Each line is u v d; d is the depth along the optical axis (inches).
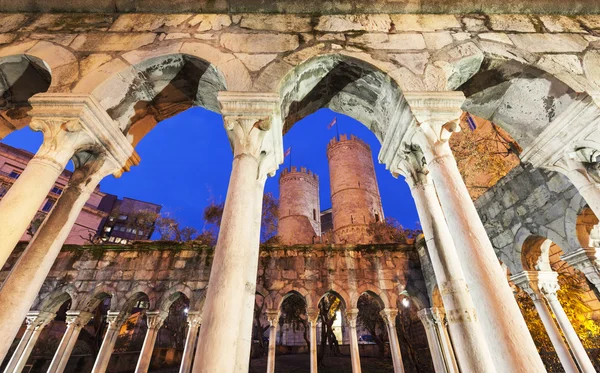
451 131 128.2
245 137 121.1
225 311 86.9
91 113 129.5
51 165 117.6
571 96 135.8
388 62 141.6
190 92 164.7
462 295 120.7
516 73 146.0
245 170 114.8
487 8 163.8
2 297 109.2
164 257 385.4
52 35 150.6
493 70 148.6
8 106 164.9
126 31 154.0
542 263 258.7
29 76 152.8
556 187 225.8
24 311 112.1
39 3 159.5
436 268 133.1
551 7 163.9
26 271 117.8
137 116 165.2
